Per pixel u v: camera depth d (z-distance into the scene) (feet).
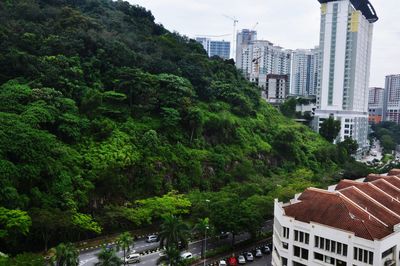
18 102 309.22
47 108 305.73
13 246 228.22
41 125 298.97
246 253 265.75
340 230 184.55
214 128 419.95
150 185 316.40
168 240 207.92
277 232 218.38
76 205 260.62
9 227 209.15
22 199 234.79
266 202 303.68
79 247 253.24
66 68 357.00
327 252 188.65
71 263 176.76
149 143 336.70
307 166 476.13
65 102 322.55
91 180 283.18
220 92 493.77
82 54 398.42
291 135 479.41
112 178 287.69
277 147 474.08
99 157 298.35
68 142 305.53
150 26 576.20
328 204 204.54
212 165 376.89
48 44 384.06
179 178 339.98
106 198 289.33
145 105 378.12
